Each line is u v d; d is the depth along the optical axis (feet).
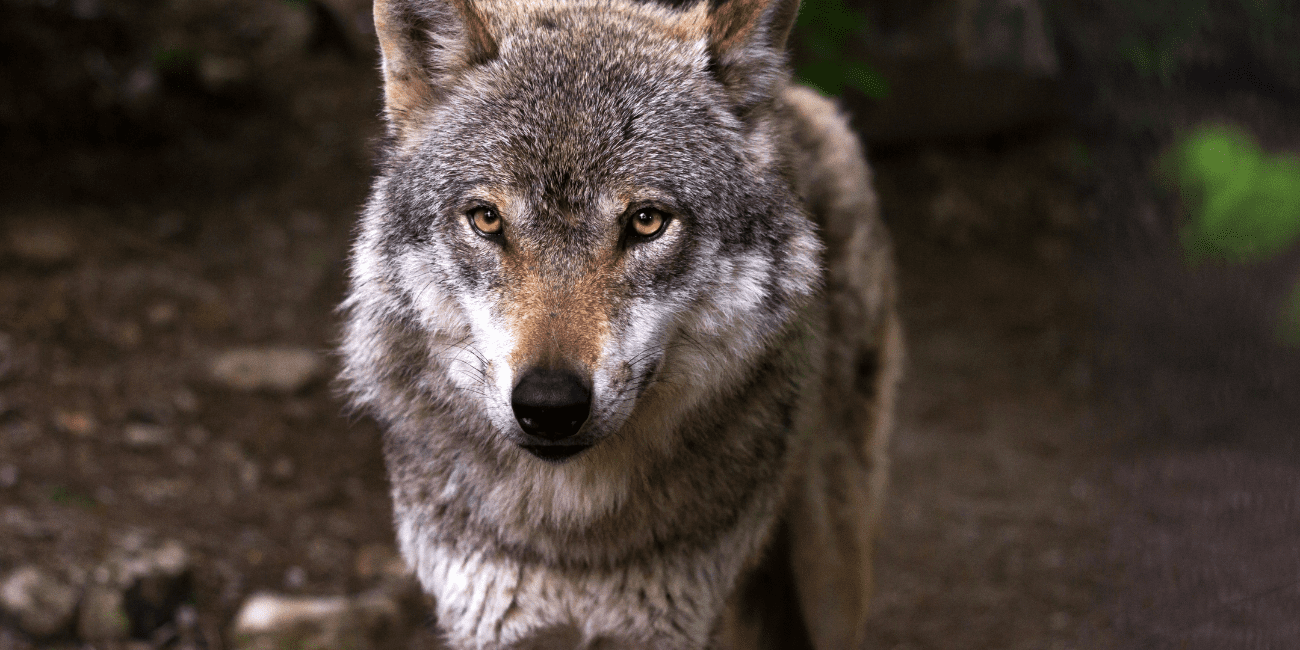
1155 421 41.68
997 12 61.67
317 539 34.47
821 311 21.93
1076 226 59.82
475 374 18.37
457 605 20.07
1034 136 64.80
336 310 21.88
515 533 19.24
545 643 25.31
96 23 59.93
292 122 63.82
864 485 25.84
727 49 19.35
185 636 27.96
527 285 17.24
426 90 19.56
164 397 40.60
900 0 61.72
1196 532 31.07
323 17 70.59
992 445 45.88
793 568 24.79
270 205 57.41
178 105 61.31
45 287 46.01
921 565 36.50
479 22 19.01
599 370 16.61
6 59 56.29
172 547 30.40
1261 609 22.94
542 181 17.39
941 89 62.85
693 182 18.15
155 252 51.49
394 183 19.33
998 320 56.24
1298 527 23.27
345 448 40.57
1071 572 34.55
